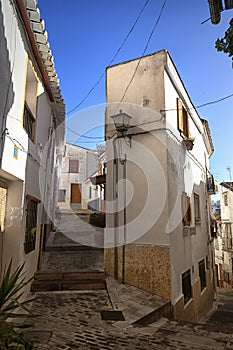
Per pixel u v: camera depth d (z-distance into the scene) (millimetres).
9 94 4578
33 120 6434
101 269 7824
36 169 6641
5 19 4293
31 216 6238
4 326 2750
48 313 5195
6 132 4449
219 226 23531
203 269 11234
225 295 16891
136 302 6078
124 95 8453
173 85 8625
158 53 7977
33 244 6527
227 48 3711
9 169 4637
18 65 5020
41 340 4000
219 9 3867
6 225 5266
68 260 8750
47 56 6102
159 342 4172
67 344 3914
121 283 7312
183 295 7500
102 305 5738
